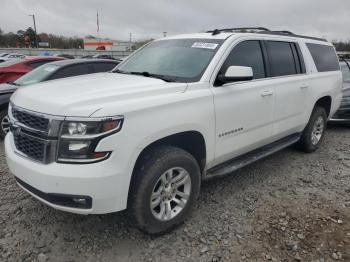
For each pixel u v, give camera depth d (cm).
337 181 472
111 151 278
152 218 318
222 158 394
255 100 414
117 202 291
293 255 312
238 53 409
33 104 301
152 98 312
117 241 331
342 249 320
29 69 873
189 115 332
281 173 496
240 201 409
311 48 558
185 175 340
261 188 446
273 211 387
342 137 702
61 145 277
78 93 304
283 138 514
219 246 324
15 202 398
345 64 890
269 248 321
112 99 294
